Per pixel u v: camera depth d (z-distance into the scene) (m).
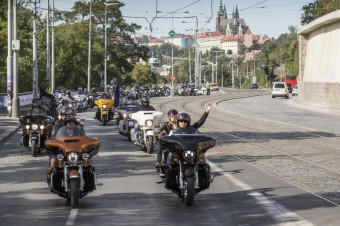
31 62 64.31
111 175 15.20
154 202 11.71
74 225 9.77
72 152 11.06
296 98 73.56
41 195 12.53
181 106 57.47
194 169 11.50
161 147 13.30
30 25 68.94
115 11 109.25
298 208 10.96
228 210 10.89
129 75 111.62
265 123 35.06
